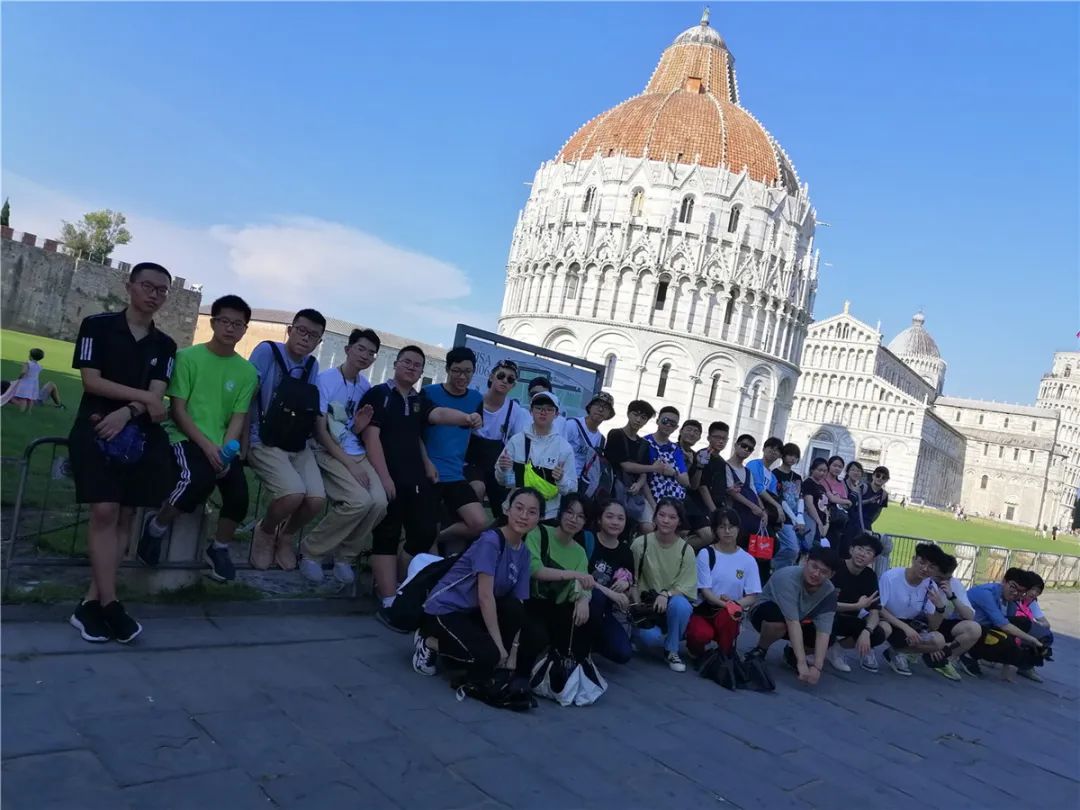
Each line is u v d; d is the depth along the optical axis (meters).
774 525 15.26
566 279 73.88
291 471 8.88
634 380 70.69
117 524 7.46
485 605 7.95
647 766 6.98
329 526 9.41
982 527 88.19
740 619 10.48
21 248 65.25
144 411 7.39
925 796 7.57
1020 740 10.05
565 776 6.45
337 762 5.93
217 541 8.91
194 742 5.80
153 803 4.95
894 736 9.27
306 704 6.82
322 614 9.53
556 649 8.54
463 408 10.41
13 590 7.58
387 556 9.93
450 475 10.17
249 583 9.80
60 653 6.79
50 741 5.41
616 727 7.80
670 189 71.50
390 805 5.46
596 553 10.05
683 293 71.00
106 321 7.31
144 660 7.04
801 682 10.94
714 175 71.38
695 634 10.28
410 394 10.05
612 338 71.38
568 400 16.28
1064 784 8.68
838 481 17.06
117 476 7.27
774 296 72.94
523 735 7.11
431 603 8.03
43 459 15.40
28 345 51.28
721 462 13.73
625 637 9.56
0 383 22.30
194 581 8.80
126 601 8.12
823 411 121.88
